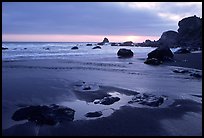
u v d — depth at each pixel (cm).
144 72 3167
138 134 1255
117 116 1487
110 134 1248
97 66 3716
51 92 2003
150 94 1919
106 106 1683
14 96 1861
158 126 1357
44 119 1361
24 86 2188
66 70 3250
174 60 4438
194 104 1764
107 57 5475
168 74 3027
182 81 2603
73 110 1498
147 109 1622
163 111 1594
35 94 1933
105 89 2147
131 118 1461
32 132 1259
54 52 7138
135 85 2358
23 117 1400
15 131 1263
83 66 3694
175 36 10762
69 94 1961
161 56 4425
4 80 2439
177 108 1662
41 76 2723
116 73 3056
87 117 1462
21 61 4169
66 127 1317
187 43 8925
